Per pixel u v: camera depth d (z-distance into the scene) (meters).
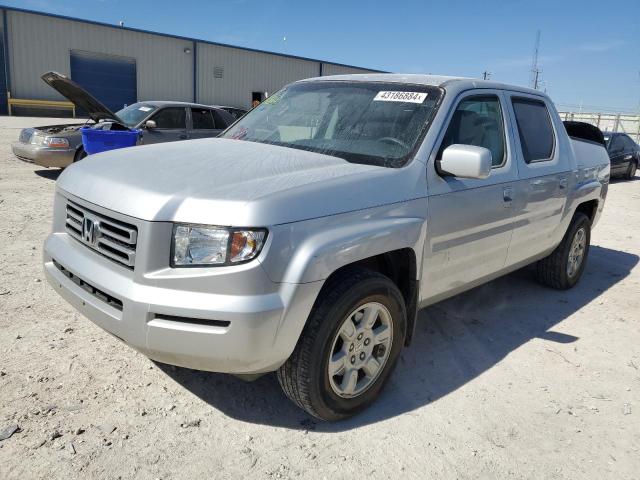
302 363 2.60
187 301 2.34
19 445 2.50
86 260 2.73
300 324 2.49
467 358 3.75
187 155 3.16
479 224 3.54
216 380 3.20
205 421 2.81
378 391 3.07
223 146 3.51
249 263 2.34
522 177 3.97
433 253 3.22
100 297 2.62
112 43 32.84
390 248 2.84
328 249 2.51
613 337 4.27
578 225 5.08
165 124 10.20
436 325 4.27
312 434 2.78
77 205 2.89
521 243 4.17
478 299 4.93
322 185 2.64
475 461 2.67
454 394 3.27
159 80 35.03
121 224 2.54
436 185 3.17
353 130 3.44
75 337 3.56
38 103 29.84
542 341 4.11
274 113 4.05
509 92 4.13
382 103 3.56
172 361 2.49
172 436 2.67
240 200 2.39
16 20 29.44
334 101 3.76
